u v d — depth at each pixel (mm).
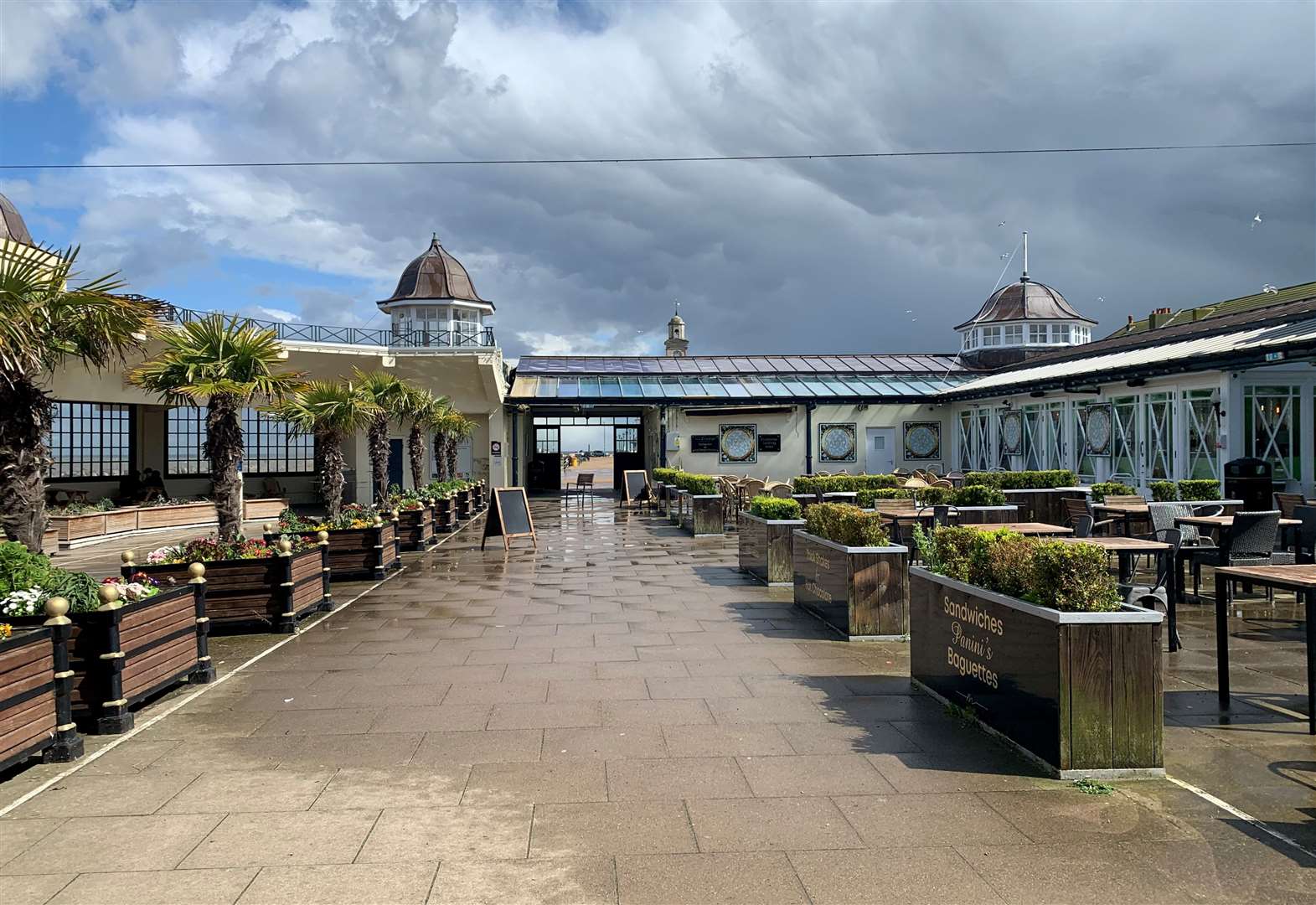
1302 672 6215
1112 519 11461
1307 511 8953
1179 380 16562
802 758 4566
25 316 5906
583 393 29000
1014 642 4633
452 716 5391
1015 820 3791
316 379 25609
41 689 4586
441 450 22812
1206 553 8828
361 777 4387
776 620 8391
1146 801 3975
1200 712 5297
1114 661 4246
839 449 28922
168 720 5418
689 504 19484
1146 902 3105
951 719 5215
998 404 25156
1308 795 4035
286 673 6566
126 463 23656
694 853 3506
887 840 3602
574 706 5566
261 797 4145
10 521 6301
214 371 9062
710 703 5586
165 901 3174
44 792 4246
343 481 13289
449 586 10930
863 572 7434
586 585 10828
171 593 5906
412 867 3412
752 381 30688
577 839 3646
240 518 9227
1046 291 32812
